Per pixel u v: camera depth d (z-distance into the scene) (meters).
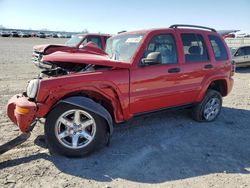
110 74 4.11
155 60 4.27
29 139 4.51
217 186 3.34
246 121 5.96
